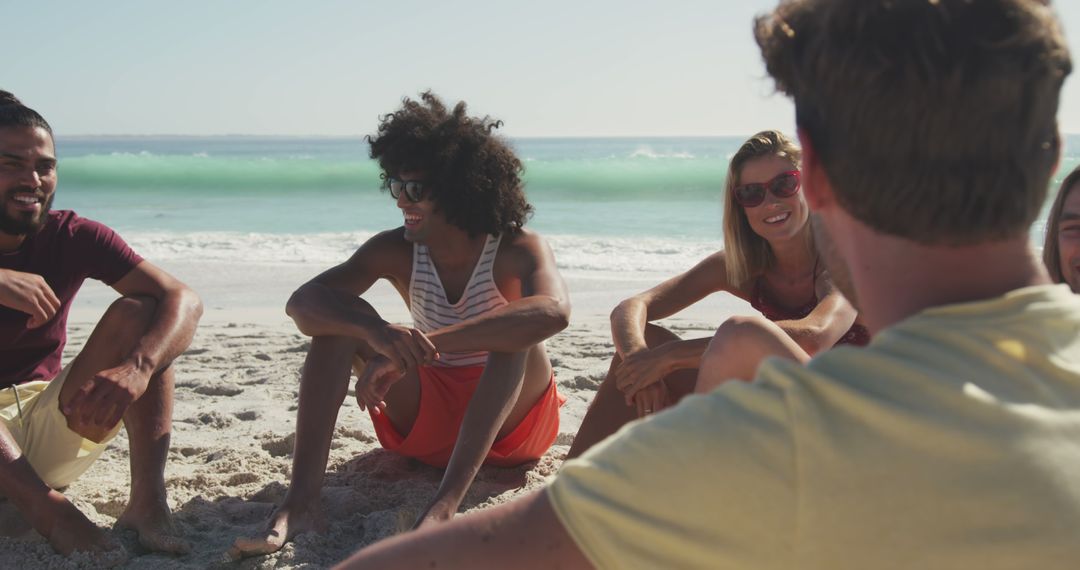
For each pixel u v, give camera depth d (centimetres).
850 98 94
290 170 3077
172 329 312
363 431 453
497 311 331
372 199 2534
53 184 317
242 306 880
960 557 88
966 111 90
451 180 351
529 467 393
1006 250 99
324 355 332
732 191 353
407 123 352
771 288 368
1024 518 88
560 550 99
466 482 321
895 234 97
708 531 94
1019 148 92
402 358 313
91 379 307
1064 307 99
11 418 328
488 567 100
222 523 338
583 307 855
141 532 312
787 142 340
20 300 299
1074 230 269
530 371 368
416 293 377
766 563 92
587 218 1900
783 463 92
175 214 2158
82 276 334
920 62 90
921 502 89
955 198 92
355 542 320
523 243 369
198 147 14112
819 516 91
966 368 94
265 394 524
